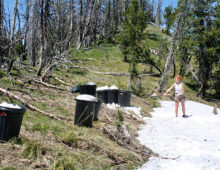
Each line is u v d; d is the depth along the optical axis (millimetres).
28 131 4926
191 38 22234
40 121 5746
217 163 4848
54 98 8922
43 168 3594
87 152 4547
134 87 15891
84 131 5742
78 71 19094
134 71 16141
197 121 9469
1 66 10719
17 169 3371
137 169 4473
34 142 4266
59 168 3670
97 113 7480
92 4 32094
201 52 22875
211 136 7234
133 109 10539
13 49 10359
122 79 20109
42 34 11695
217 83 23812
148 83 20875
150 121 9188
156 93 17547
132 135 6578
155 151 5625
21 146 4066
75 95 10453
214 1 21375
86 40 35344
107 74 21281
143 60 20031
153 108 12820
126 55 29359
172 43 19266
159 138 6746
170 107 13602
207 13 21750
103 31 43812
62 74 15844
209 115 11289
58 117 6656
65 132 5305
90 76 18062
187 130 7980
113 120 7586
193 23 21406
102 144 5129
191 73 24781
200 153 5500
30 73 13266
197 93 23312
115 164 4469
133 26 19422
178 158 5172
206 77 23609
